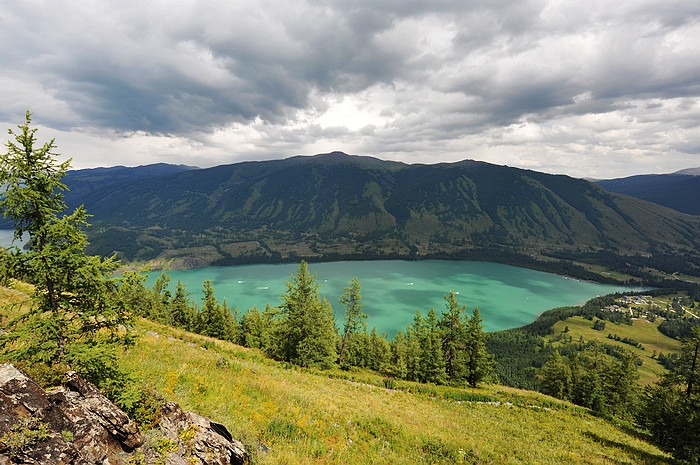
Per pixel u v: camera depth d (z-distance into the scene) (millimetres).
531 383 135250
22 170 8711
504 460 17672
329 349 41938
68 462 6230
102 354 9281
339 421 17797
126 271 10453
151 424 8734
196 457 8688
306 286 41281
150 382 13531
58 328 9047
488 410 32625
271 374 25344
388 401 28125
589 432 29625
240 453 10172
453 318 52594
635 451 26422
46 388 7547
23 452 5828
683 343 33281
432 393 36656
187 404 12773
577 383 69750
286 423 14594
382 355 68188
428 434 19453
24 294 23203
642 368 158875
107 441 7438
